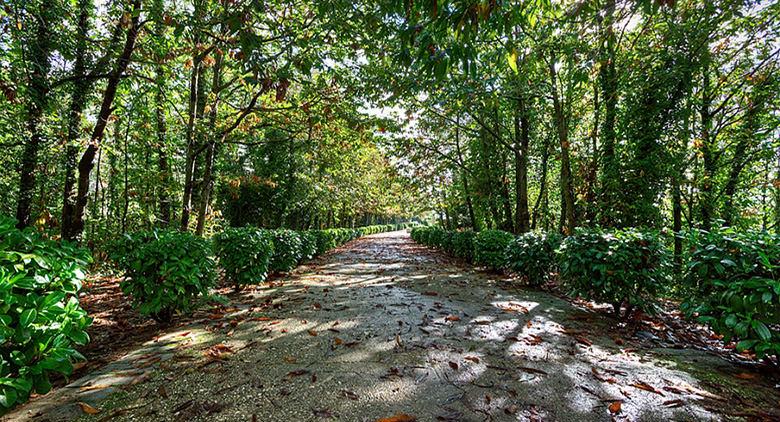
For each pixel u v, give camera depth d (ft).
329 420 7.09
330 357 10.41
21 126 21.36
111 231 31.24
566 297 19.65
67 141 23.50
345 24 13.07
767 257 9.25
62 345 7.01
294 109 27.89
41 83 19.24
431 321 14.34
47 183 30.27
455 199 52.80
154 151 34.83
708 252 10.73
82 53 21.54
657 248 14.10
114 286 21.39
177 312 14.76
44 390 6.84
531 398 8.03
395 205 130.21
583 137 36.70
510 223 43.11
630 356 10.78
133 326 13.69
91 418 7.13
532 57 21.61
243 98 38.65
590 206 29.32
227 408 7.51
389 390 8.35
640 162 25.59
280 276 27.09
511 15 8.15
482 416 7.27
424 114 41.63
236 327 13.46
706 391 8.46
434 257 45.65
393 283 23.97
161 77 24.71
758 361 10.40
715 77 32.83
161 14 14.49
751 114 30.35
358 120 25.64
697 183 31.30
